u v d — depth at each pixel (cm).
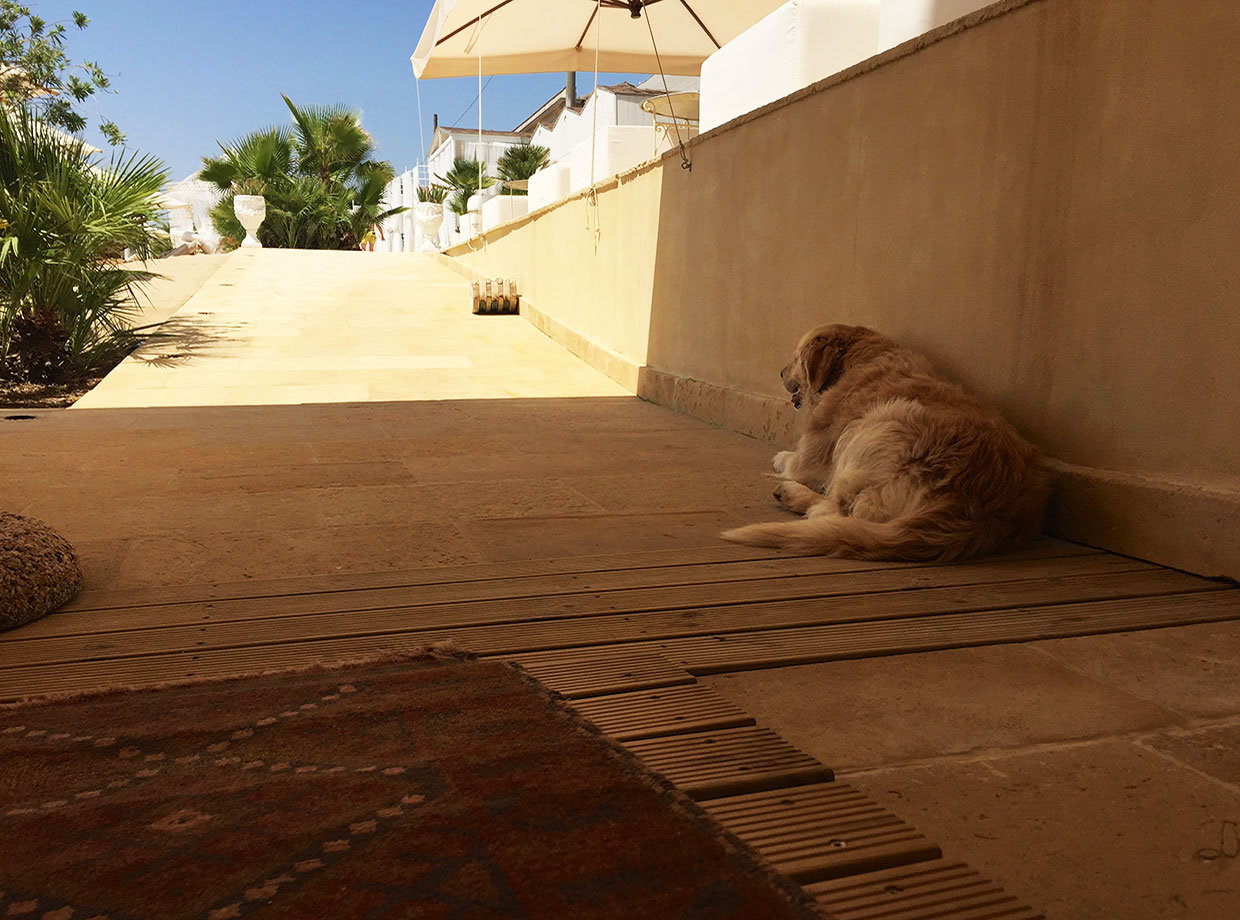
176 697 217
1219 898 152
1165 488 356
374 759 183
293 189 2956
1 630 274
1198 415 347
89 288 989
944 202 476
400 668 237
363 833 154
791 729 216
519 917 132
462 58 1378
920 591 326
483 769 179
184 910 134
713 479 531
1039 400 421
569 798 167
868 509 396
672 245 822
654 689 233
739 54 801
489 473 537
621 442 652
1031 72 415
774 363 658
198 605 301
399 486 498
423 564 354
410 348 1112
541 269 1279
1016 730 216
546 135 3450
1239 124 325
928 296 493
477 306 1369
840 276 572
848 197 561
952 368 477
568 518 435
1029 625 290
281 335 1162
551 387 924
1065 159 399
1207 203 338
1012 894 150
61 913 133
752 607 305
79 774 177
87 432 661
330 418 738
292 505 451
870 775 193
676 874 143
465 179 3591
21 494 468
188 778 175
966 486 377
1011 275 434
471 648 261
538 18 1239
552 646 264
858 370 468
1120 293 377
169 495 469
